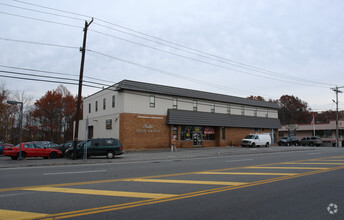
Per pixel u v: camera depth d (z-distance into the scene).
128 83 27.97
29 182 9.24
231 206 6.07
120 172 11.78
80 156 19.53
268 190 7.79
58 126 50.28
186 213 5.54
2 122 41.09
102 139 19.98
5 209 5.84
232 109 39.75
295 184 8.73
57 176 10.62
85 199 6.71
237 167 13.43
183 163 15.73
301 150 29.58
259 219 5.18
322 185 8.58
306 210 5.80
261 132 44.31
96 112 33.91
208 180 9.48
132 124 27.91
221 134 37.34
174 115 30.86
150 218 5.20
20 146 18.84
